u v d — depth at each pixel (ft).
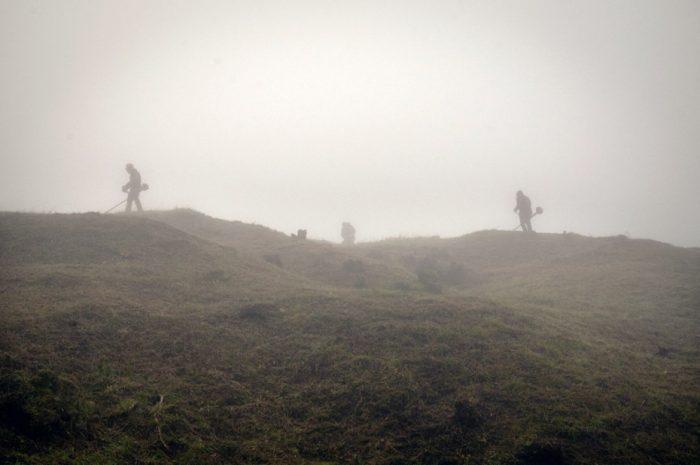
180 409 20.22
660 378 27.20
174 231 51.62
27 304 27.94
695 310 41.22
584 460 19.25
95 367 22.15
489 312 34.86
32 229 46.93
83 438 17.43
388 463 18.66
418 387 23.40
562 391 23.85
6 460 15.19
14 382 18.38
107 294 31.65
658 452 20.13
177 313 30.37
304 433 20.21
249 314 31.19
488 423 21.18
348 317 31.73
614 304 43.91
